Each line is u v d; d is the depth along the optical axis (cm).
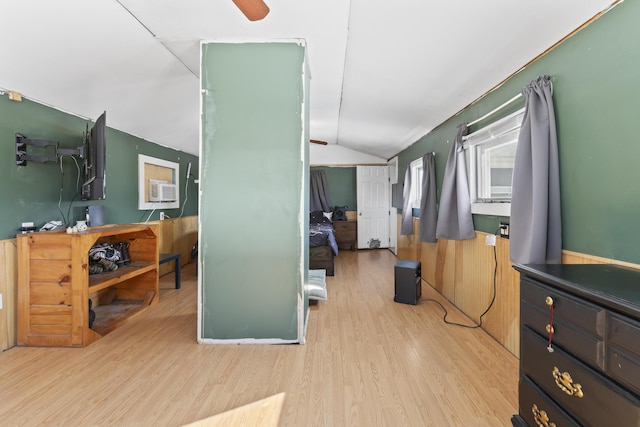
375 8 197
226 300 239
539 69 202
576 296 109
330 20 213
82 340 233
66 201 285
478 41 209
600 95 157
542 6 164
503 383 188
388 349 231
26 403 168
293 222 238
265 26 220
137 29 218
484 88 265
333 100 389
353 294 370
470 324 279
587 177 166
